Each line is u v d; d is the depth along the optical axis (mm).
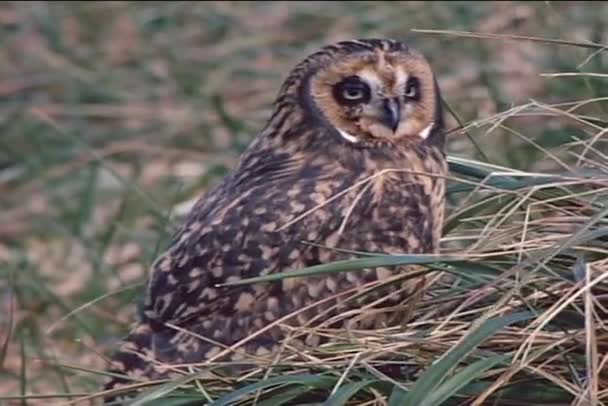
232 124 17156
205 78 19484
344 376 9664
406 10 18188
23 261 15969
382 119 11336
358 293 10578
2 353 13062
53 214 17875
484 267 10250
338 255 11031
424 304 10766
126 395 10750
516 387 9781
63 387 12758
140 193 14539
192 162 17953
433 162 11414
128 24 20969
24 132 19328
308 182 11227
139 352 10883
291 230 11016
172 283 11062
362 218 11125
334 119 11406
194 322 10977
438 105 11562
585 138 13242
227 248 11008
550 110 10938
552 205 10734
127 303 13969
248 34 20000
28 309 14836
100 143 18906
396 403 9469
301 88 11531
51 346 13859
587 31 16500
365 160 11305
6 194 18328
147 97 19703
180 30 20656
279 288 10914
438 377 9375
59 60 20656
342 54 11484
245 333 10898
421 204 11258
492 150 14391
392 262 9992
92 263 15500
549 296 10008
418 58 11516
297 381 9734
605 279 9898
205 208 11359
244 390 9703
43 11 21391
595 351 9438
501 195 10750
